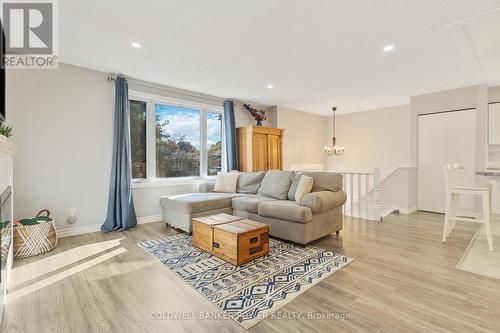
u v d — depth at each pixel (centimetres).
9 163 200
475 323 152
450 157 456
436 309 166
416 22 230
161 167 430
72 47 280
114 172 360
